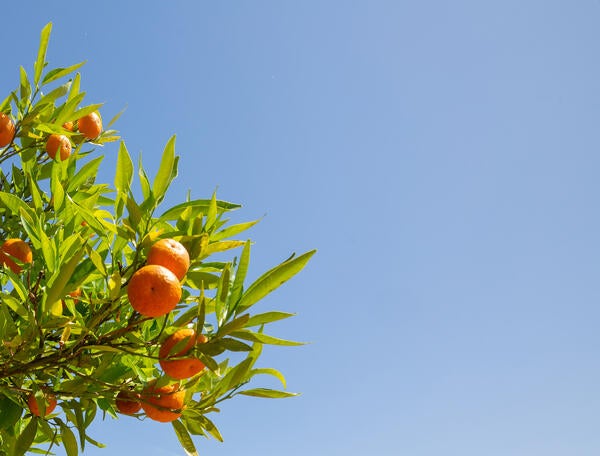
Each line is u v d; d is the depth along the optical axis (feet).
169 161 5.33
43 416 5.27
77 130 6.56
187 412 5.33
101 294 5.63
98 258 5.10
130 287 4.79
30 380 5.56
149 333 5.49
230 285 5.19
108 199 6.50
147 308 4.77
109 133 6.77
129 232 5.20
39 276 5.32
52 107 6.27
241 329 5.02
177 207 5.42
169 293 4.77
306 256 5.04
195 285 5.26
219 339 4.96
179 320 5.12
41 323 5.15
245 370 5.29
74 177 6.12
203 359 4.91
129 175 5.36
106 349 5.05
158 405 5.16
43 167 6.40
